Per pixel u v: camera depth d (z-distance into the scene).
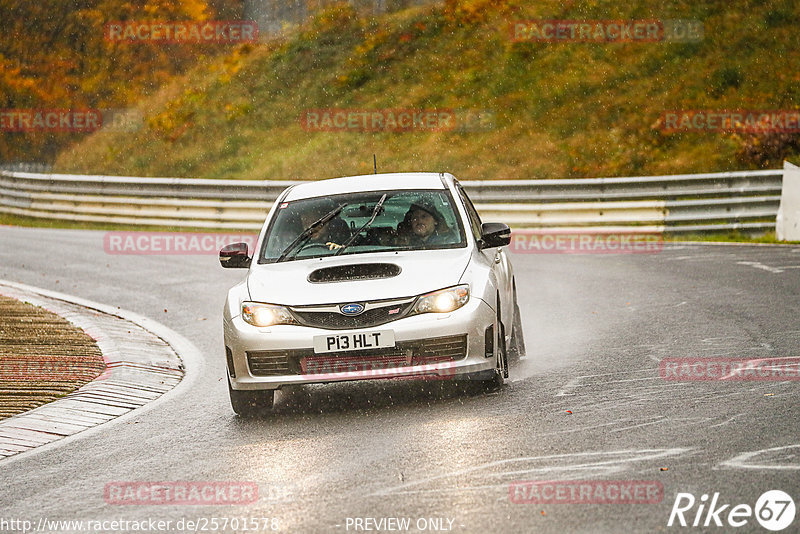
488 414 24.16
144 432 25.50
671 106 92.62
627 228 68.88
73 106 123.50
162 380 32.72
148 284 54.47
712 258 55.06
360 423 24.44
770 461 18.62
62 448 24.27
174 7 130.00
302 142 102.50
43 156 118.88
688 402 24.00
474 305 25.53
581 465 19.14
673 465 18.77
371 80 108.88
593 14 107.56
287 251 28.14
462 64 106.44
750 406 23.14
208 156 105.44
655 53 100.00
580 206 71.00
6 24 134.50
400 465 20.08
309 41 118.38
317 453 21.70
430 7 117.81
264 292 26.25
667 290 44.69
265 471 20.59
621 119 92.44
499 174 89.06
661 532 15.30
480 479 18.66
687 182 69.44
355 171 95.19
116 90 123.88
